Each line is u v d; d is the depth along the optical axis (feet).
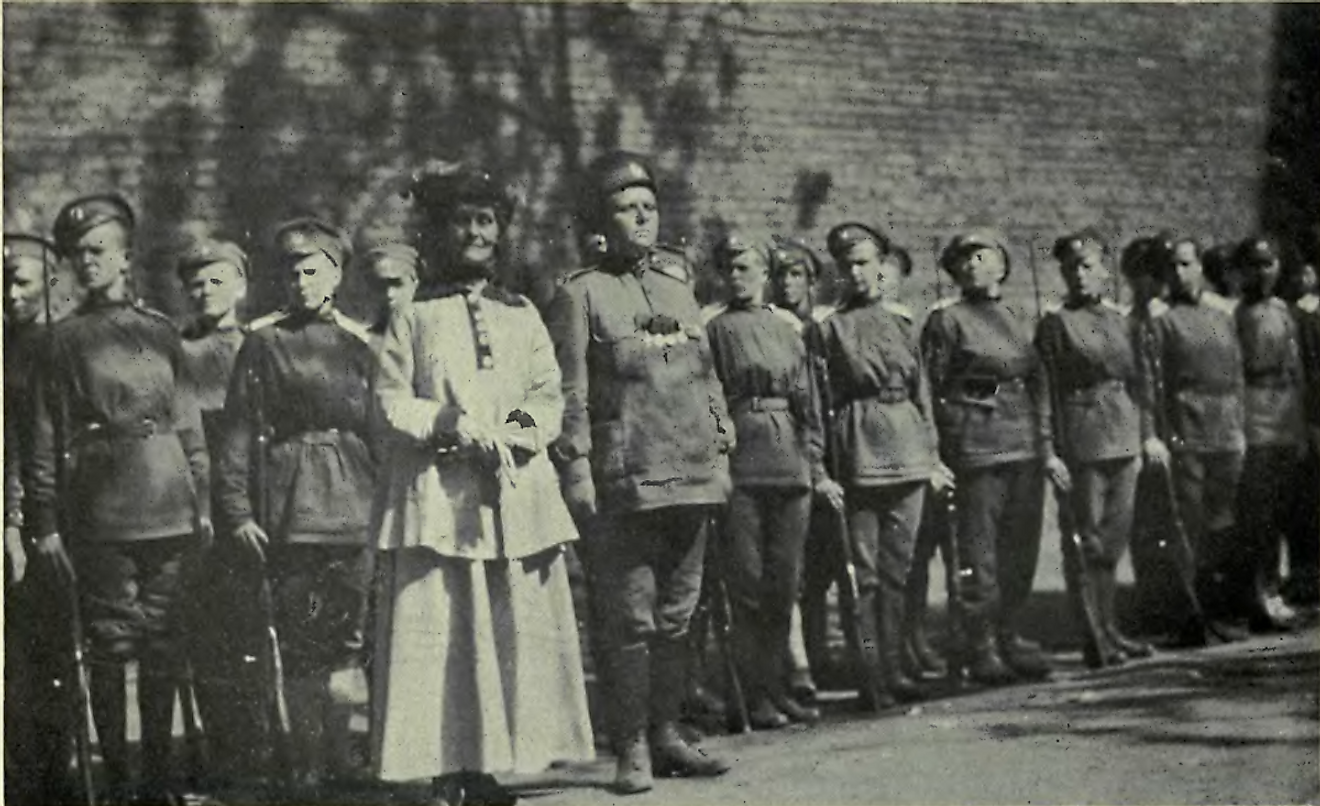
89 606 13.14
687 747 13.88
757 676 15.26
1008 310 17.01
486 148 17.35
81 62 16.11
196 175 16.38
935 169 19.40
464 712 12.77
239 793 13.52
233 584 13.66
